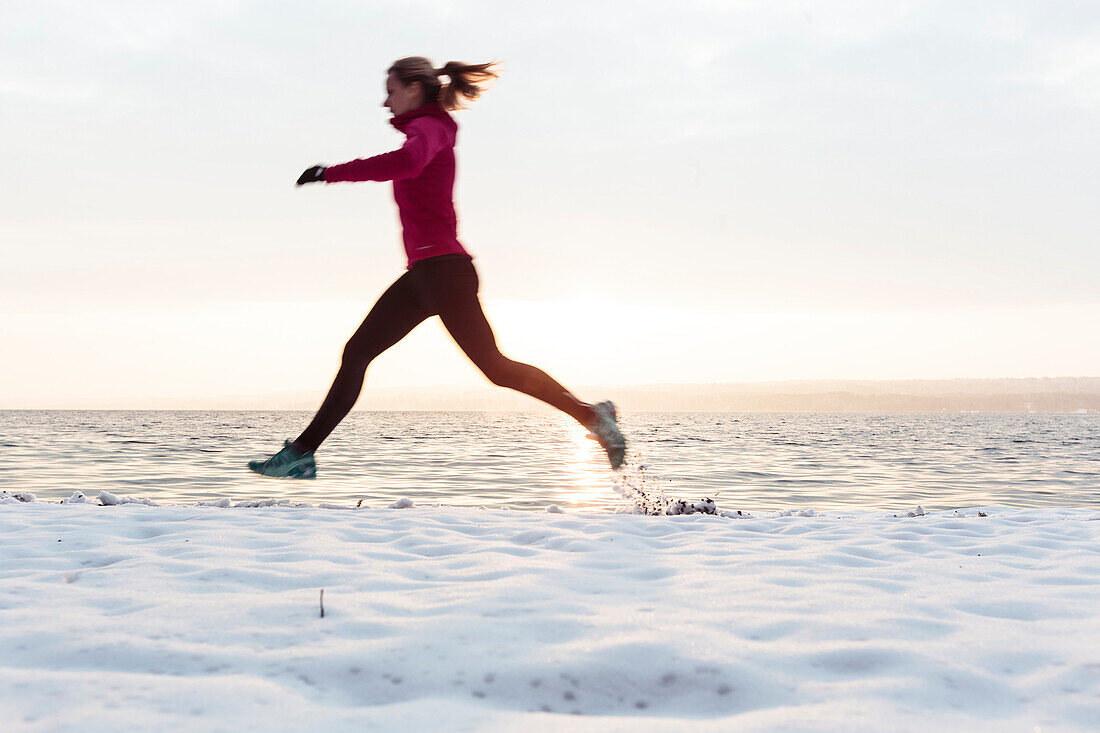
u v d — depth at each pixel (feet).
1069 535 13.66
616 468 10.04
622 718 4.67
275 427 207.62
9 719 4.34
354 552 10.43
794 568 9.63
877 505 40.60
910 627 6.65
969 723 4.62
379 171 9.08
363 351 10.36
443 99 10.19
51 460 67.26
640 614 6.93
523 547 10.98
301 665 5.51
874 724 4.53
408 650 5.79
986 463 81.00
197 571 8.73
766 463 74.74
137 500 18.37
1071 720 4.69
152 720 4.39
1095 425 346.33
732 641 6.07
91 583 8.25
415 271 9.97
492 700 5.06
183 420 322.96
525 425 263.90
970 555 11.28
